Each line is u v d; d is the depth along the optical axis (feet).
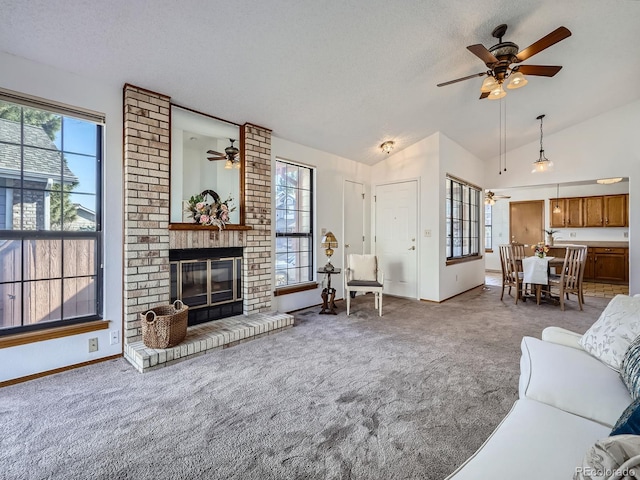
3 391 7.21
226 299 11.92
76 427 5.90
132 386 7.47
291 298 14.61
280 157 14.05
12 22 6.68
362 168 18.74
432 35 9.18
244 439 5.59
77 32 7.16
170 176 10.23
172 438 5.61
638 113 16.56
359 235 18.54
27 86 7.68
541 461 3.13
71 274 8.63
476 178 21.31
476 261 21.65
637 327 4.73
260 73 9.61
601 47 11.00
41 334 7.89
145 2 6.71
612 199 23.11
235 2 7.02
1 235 7.67
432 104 13.39
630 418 2.96
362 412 6.42
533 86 13.44
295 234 15.05
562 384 4.50
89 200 8.91
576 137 18.30
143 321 8.77
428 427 5.92
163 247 9.87
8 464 4.97
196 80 9.49
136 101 9.28
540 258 15.58
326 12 7.71
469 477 2.95
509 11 8.69
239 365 8.68
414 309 15.15
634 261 16.72
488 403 6.73
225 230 11.57
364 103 12.35
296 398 6.97
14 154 7.82
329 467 4.94
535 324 12.63
